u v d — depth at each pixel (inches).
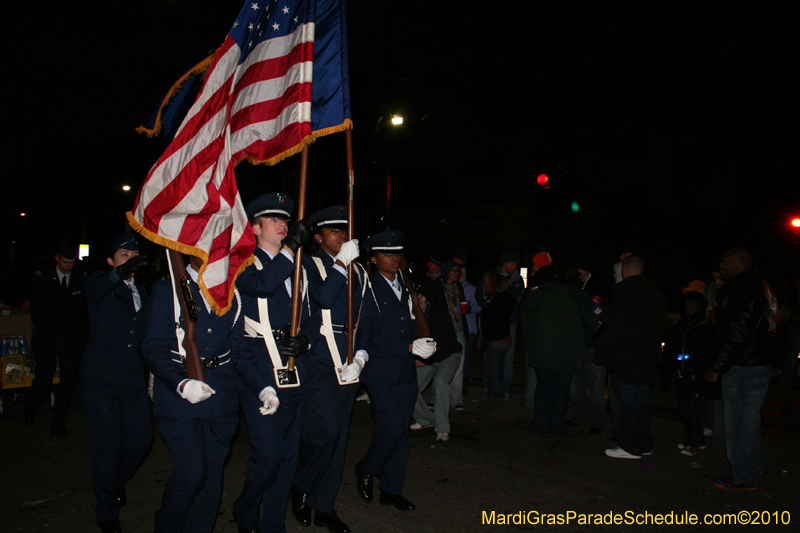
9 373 259.3
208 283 120.9
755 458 185.6
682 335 221.6
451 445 232.1
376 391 167.0
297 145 140.3
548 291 241.0
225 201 127.4
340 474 154.8
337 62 158.6
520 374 405.7
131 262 151.3
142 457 158.2
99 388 147.9
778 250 706.8
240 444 225.0
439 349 231.6
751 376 183.6
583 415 264.4
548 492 183.3
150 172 126.8
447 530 155.1
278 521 136.5
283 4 147.8
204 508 124.3
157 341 117.3
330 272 147.3
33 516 157.2
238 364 127.4
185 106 146.6
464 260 324.8
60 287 233.0
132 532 148.1
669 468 206.7
